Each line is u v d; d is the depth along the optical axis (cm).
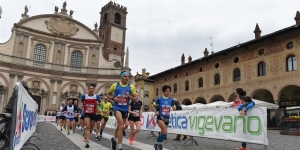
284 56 2256
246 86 2580
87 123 806
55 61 4219
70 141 956
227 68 2841
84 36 4512
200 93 3181
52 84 4100
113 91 645
